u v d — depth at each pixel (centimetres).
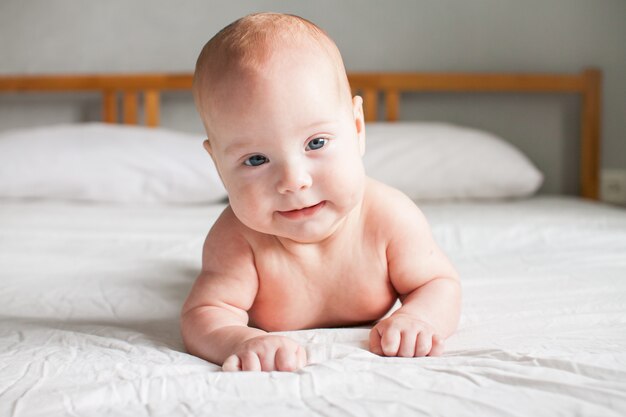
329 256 82
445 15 261
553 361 65
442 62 262
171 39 260
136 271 122
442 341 72
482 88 254
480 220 170
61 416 56
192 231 163
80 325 92
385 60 261
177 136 227
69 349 77
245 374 64
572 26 261
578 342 74
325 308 85
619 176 263
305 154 70
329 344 72
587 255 131
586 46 262
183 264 128
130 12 259
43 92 259
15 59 260
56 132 220
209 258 84
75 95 259
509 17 261
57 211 188
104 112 253
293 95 68
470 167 219
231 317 80
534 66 262
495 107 262
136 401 60
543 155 264
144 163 210
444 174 217
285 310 84
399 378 62
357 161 74
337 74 73
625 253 133
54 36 259
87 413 57
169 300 105
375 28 260
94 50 260
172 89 253
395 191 88
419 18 260
